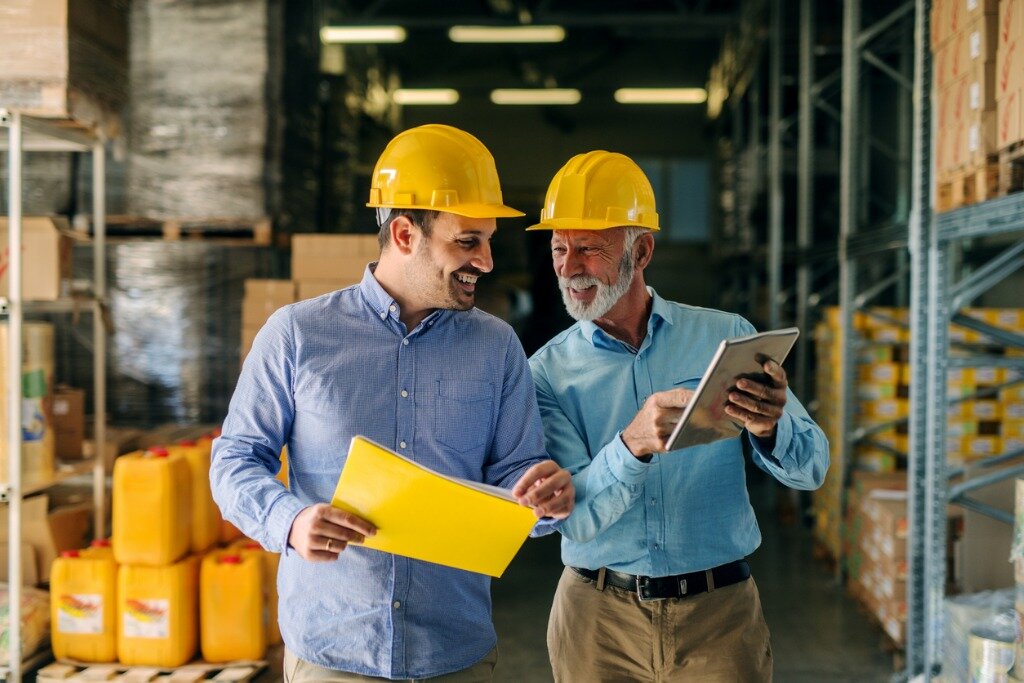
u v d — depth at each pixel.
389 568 1.83
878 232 4.66
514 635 4.75
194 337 5.46
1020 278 7.11
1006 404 5.04
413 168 1.82
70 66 3.67
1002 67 2.85
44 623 3.87
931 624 3.61
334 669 1.83
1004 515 3.52
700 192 15.10
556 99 14.62
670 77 14.72
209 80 5.40
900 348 5.45
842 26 7.64
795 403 2.07
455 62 14.76
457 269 1.82
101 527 4.32
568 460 2.14
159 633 3.65
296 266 5.07
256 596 3.75
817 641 4.60
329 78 8.73
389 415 1.86
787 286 9.65
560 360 2.25
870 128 9.92
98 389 4.33
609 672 2.17
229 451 1.83
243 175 5.38
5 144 4.16
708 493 2.13
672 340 2.21
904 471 5.36
